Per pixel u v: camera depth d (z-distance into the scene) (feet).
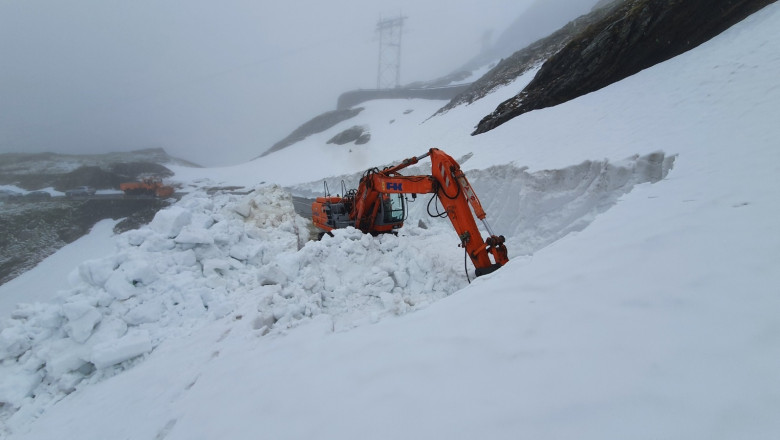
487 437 4.99
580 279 8.94
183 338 14.57
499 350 6.99
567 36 88.84
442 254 24.34
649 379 5.15
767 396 4.39
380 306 18.19
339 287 19.48
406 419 5.86
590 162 24.56
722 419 4.24
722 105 20.95
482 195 35.65
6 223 99.45
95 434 9.97
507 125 46.70
